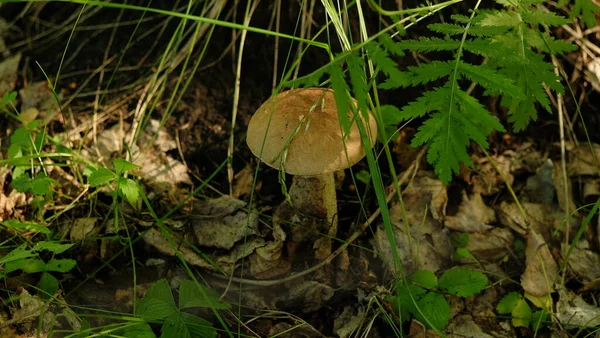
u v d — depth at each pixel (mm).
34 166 715
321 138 621
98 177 641
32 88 779
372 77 625
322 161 620
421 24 745
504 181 735
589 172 730
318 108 633
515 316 666
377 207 724
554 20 613
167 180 737
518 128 629
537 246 692
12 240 686
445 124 581
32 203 709
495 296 681
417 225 709
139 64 786
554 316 667
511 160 745
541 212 719
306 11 754
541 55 611
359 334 659
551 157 742
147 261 689
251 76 771
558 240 705
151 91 745
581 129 749
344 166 623
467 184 734
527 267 687
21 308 641
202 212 711
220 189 741
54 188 724
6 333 629
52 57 795
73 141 752
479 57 740
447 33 607
